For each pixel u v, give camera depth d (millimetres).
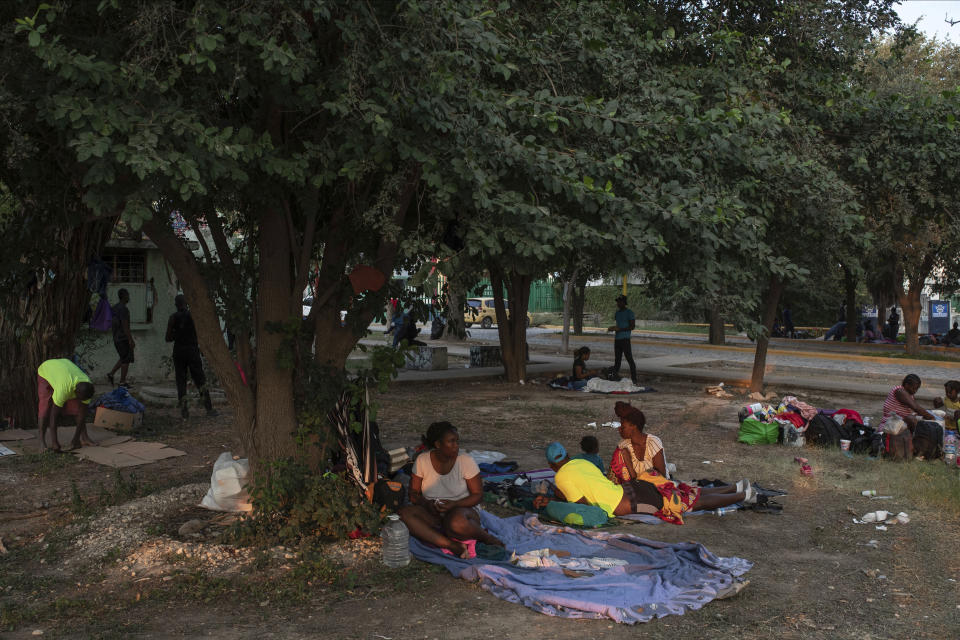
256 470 6473
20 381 10352
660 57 9484
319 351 6570
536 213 5145
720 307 9156
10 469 8258
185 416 11430
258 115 5750
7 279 6859
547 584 5051
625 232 5586
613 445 10172
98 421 10328
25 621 4574
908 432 9156
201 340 6375
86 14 4879
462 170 5020
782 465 8820
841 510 7074
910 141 10805
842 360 23953
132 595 4977
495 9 6445
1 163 5961
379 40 5148
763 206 8312
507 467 8430
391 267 6582
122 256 15586
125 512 6543
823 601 4930
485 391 15453
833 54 11852
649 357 23875
